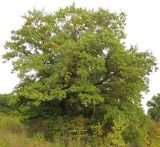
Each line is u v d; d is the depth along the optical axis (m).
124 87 30.48
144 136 31.75
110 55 29.25
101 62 28.39
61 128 29.03
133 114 30.41
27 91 29.38
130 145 30.66
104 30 29.81
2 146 18.50
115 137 26.77
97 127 28.16
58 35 31.45
